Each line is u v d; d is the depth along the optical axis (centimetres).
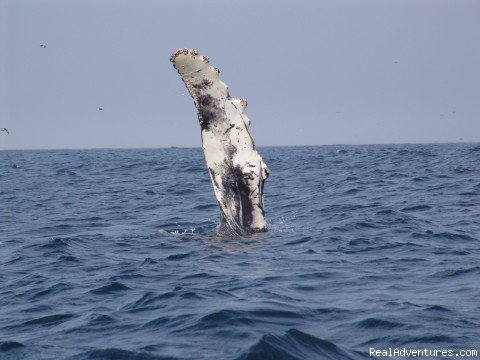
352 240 6031
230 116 5378
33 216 8981
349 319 3772
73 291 4612
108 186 13162
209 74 5306
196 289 4416
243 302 4069
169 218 8088
